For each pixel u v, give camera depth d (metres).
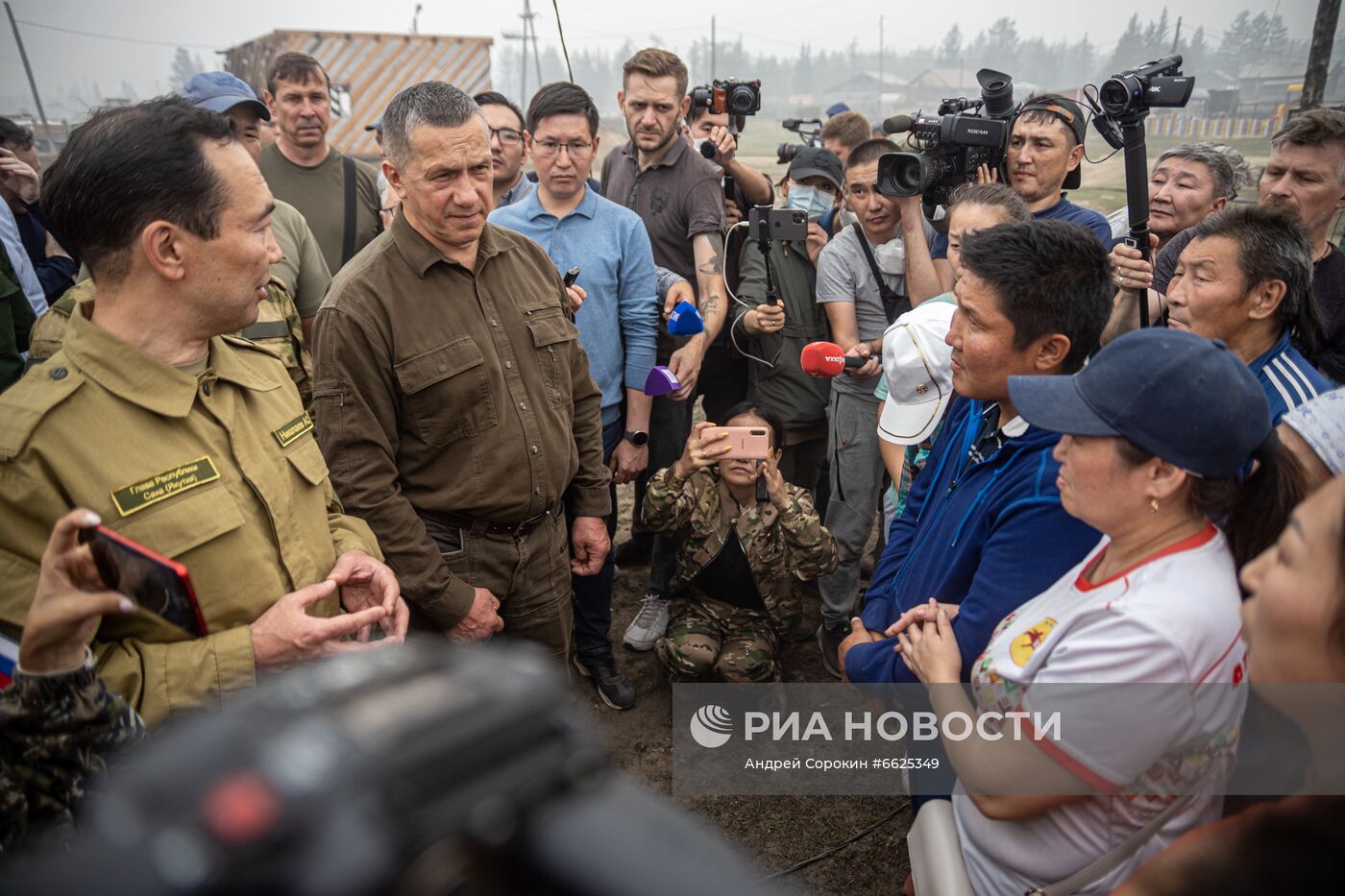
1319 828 0.82
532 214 3.24
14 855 1.06
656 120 3.81
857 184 3.50
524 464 2.35
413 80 12.05
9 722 1.08
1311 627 0.90
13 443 1.33
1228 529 1.35
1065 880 1.35
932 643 1.61
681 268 4.03
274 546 1.62
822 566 3.14
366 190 4.02
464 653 0.36
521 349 2.35
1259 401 1.24
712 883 0.32
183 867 0.27
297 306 3.17
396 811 0.27
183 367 1.53
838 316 3.54
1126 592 1.28
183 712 1.42
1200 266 2.14
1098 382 1.29
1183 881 0.86
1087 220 3.33
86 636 1.11
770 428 3.16
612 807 0.34
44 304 3.74
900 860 2.63
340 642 1.56
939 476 2.05
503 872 0.30
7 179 4.07
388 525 2.20
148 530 1.42
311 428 1.80
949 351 2.40
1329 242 2.83
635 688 3.46
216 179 1.44
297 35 11.51
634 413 3.39
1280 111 12.13
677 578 3.26
